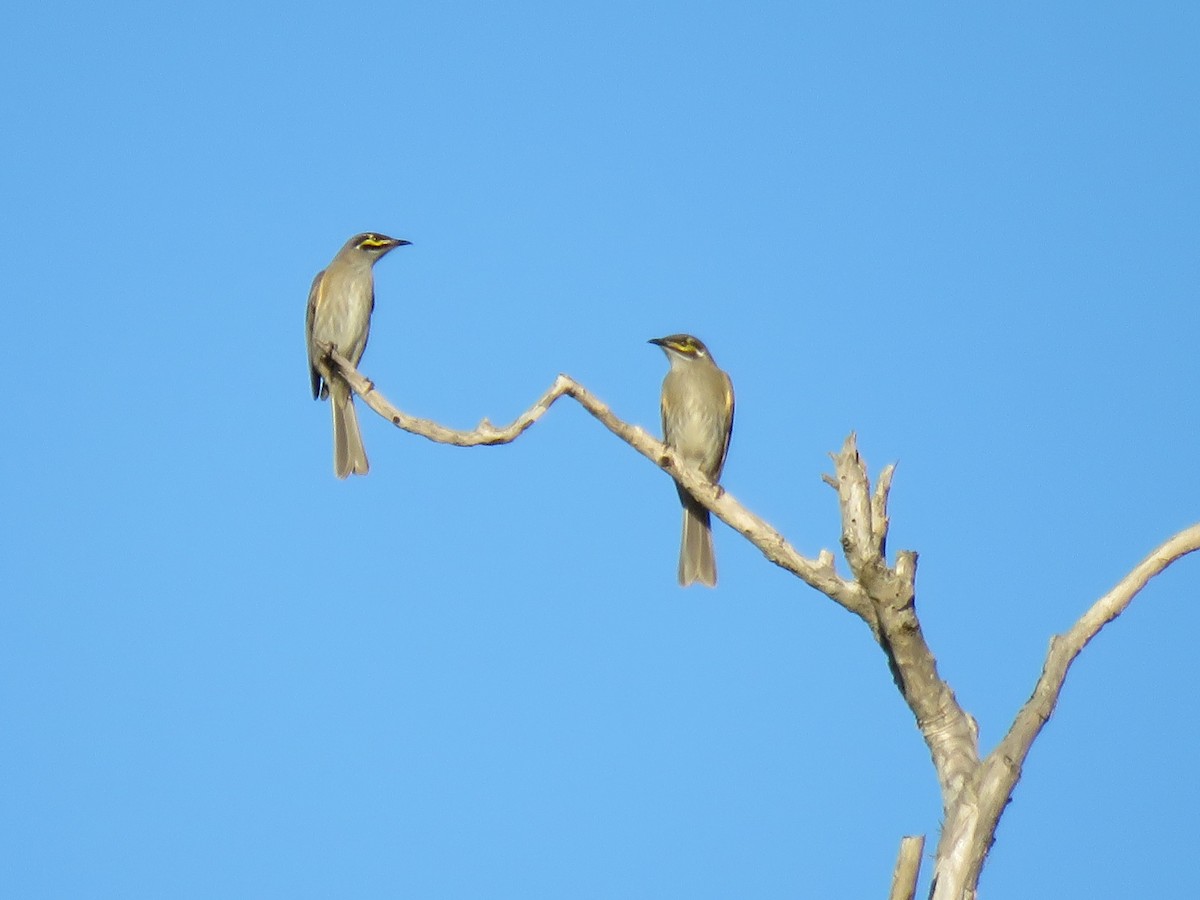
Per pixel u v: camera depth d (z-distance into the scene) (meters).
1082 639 12.02
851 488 12.05
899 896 10.80
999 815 11.45
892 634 12.00
